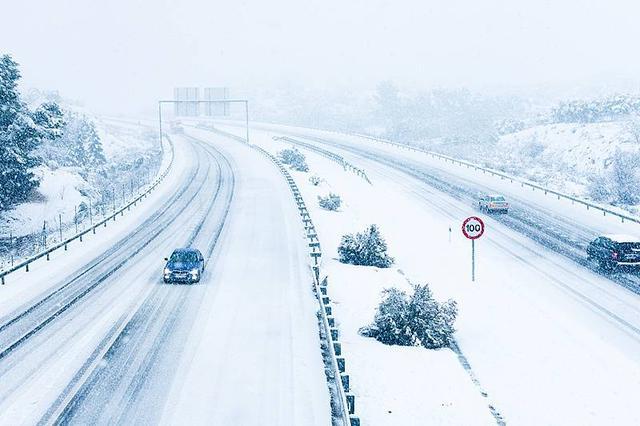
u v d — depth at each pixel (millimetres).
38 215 42906
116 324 17266
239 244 28781
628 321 19438
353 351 15641
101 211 45406
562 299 21922
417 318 16438
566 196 43438
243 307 18891
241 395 12680
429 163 65000
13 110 40875
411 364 14922
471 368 15000
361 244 25953
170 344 15633
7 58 41281
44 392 12750
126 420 11500
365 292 21312
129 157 87500
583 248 30547
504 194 47219
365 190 49125
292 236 30625
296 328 16953
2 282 22141
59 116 43562
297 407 12156
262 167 62844
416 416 12125
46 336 16312
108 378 13477
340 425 11445
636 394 13742
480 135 89688
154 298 19922
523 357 15922
